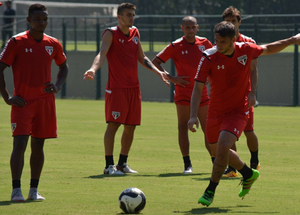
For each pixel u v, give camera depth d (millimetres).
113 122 24250
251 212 16422
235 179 22641
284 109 57688
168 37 69125
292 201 18125
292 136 37125
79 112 54031
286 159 27672
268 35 62906
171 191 19859
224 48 17078
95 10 107188
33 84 18312
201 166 26062
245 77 17797
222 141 17125
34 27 18266
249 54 17625
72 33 79812
